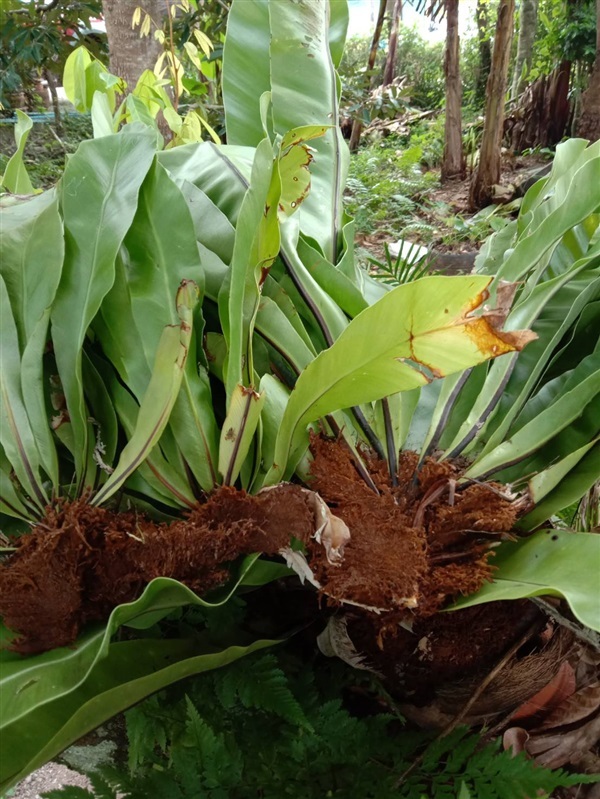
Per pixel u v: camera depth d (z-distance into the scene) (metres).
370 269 2.26
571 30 7.26
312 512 0.79
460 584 0.78
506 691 0.91
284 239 0.98
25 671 0.70
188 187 1.04
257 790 0.82
